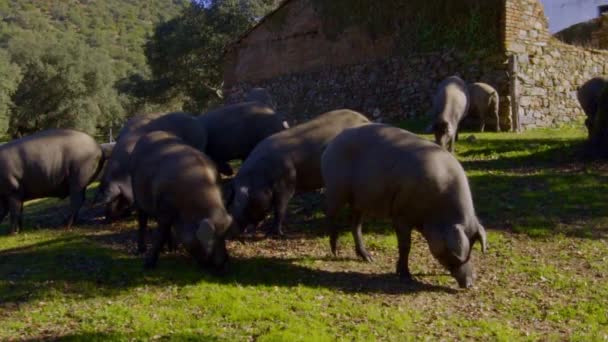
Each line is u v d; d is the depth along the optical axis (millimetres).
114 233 10094
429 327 5809
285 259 8078
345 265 7797
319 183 9641
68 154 11180
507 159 13578
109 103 52750
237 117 12352
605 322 5961
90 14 154875
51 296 6898
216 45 38156
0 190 10969
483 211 9914
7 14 136375
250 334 5645
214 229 7246
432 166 6746
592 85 14602
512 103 17734
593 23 26734
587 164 12734
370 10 22344
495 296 6664
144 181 7914
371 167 7160
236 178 9383
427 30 20250
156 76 41969
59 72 50375
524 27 18375
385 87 21844
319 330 5688
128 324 5957
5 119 46156
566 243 8414
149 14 169000
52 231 10906
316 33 25156
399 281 7137
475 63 18688
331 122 9758
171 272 7578
